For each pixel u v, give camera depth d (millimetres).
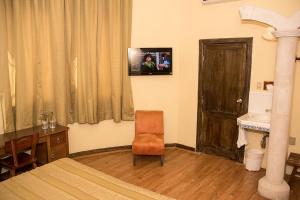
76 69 4051
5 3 3318
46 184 2191
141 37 4500
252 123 3496
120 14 4230
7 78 3414
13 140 2951
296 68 3492
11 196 2008
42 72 3729
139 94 4660
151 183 3496
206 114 4527
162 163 4051
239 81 4059
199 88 4508
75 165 2559
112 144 4652
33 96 3695
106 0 4113
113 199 1970
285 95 2930
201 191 3299
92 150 4492
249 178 3654
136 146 3936
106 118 4492
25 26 3500
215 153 4484
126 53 4395
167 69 4574
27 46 3535
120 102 4480
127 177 3664
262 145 3893
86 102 4172
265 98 3826
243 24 3908
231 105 4199
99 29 4086
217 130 4422
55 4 3645
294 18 2795
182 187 3396
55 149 3596
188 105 4707
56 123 3924
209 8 4215
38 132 3377
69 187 2143
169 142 4883
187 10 4469
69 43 3877
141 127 4426
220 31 4160
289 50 2857
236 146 4207
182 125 4828
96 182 2229
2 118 3445
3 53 3342
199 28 4379
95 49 4105
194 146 4723
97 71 4227
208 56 4355
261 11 2957
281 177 3113
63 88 3850
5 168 3271
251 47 3869
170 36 4621
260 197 3160
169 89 4773
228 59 4133
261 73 3842
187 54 4590
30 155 3320
